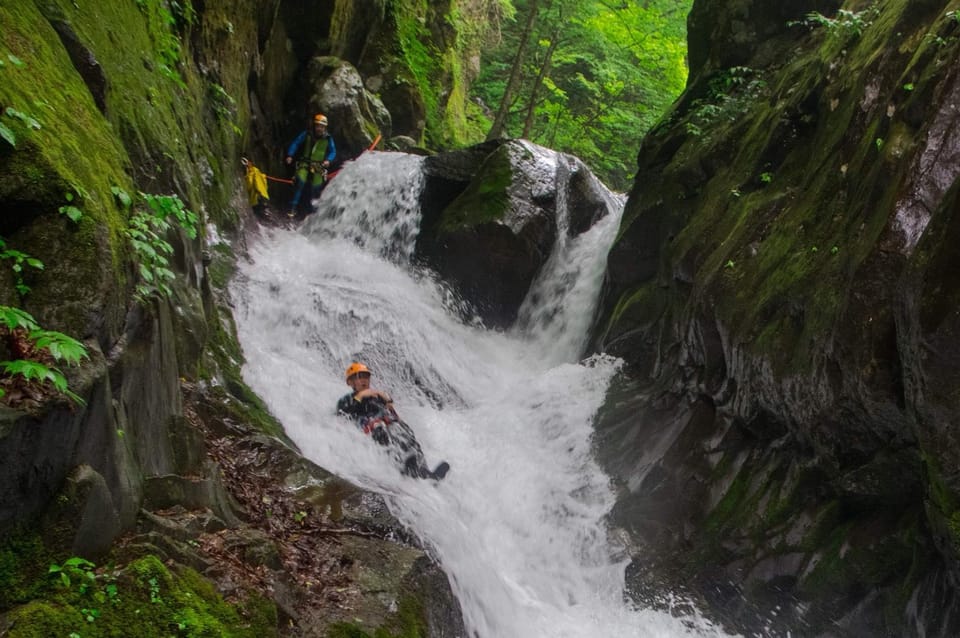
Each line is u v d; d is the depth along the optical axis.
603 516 6.41
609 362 8.09
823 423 4.86
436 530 5.14
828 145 5.85
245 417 5.54
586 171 11.28
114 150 4.00
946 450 3.72
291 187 12.50
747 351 5.68
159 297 4.20
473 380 8.88
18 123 3.10
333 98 12.80
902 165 4.44
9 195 2.99
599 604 5.77
